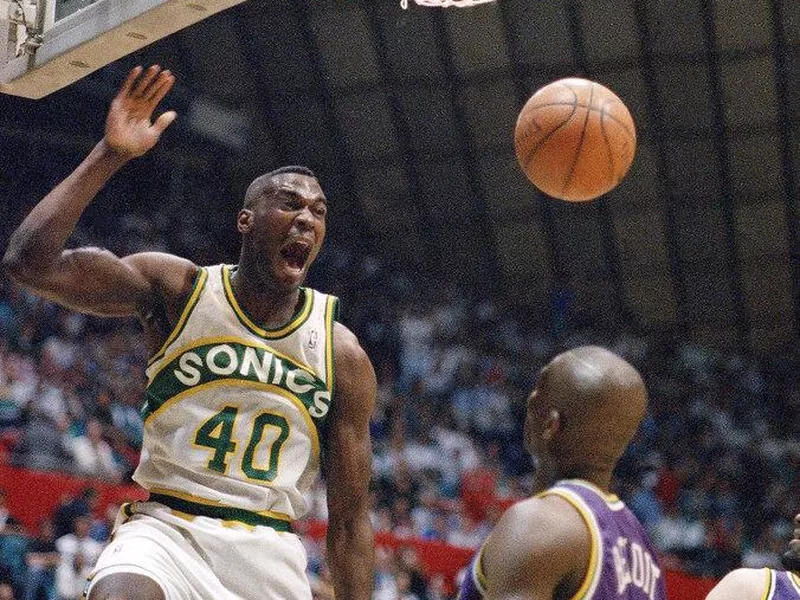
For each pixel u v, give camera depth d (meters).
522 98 15.36
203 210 16.16
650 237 16.28
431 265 17.33
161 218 15.52
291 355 3.09
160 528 2.96
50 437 9.52
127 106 2.97
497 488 12.66
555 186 3.57
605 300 17.08
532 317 17.30
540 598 2.13
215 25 14.96
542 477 2.36
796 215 15.71
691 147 15.29
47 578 7.71
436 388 14.34
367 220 17.02
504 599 2.13
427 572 9.55
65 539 7.88
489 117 15.63
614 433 2.30
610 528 2.22
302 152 16.47
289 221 3.07
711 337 17.17
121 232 14.80
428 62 15.17
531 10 14.40
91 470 9.55
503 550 2.17
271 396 3.04
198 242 15.60
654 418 15.23
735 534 12.61
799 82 14.42
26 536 7.84
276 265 3.07
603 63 14.77
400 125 15.93
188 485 2.99
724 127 15.03
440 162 16.22
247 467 3.02
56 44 4.10
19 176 14.67
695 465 14.09
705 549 12.31
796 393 16.42
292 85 15.73
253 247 3.09
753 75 14.46
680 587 10.60
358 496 3.17
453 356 14.93
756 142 15.10
